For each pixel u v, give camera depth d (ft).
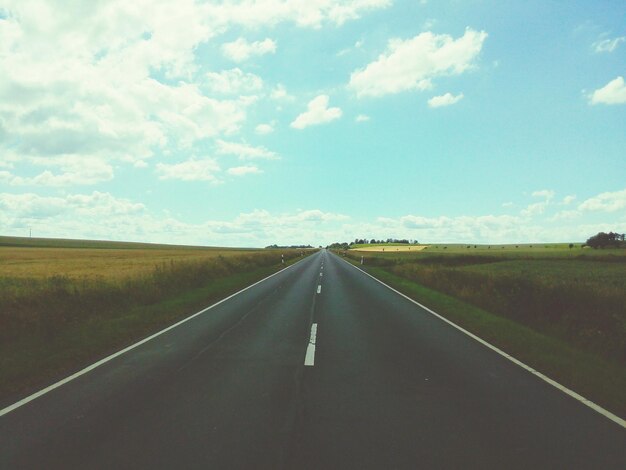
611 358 26.08
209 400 17.04
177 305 44.93
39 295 39.06
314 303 47.52
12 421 14.93
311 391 18.17
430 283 70.54
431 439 13.42
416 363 22.95
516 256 196.13
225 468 11.52
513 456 12.30
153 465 11.70
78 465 11.73
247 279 79.20
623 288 50.62
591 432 14.05
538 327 36.47
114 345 27.89
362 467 11.59
